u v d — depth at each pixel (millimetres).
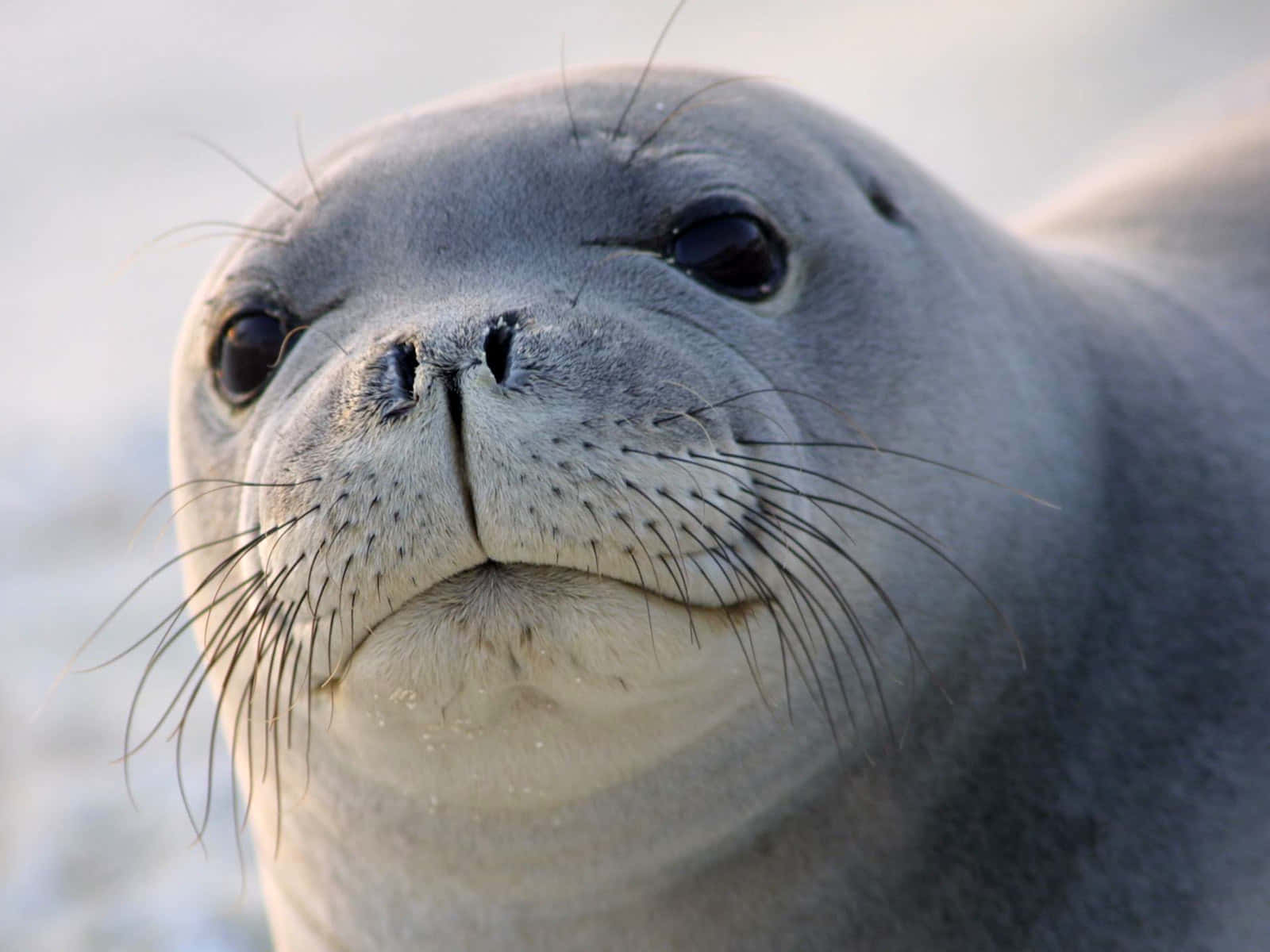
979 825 3266
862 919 3266
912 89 14250
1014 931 3201
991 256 3830
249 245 3396
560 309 2795
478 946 3385
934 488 3289
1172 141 6211
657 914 3277
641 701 2812
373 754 3035
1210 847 3145
